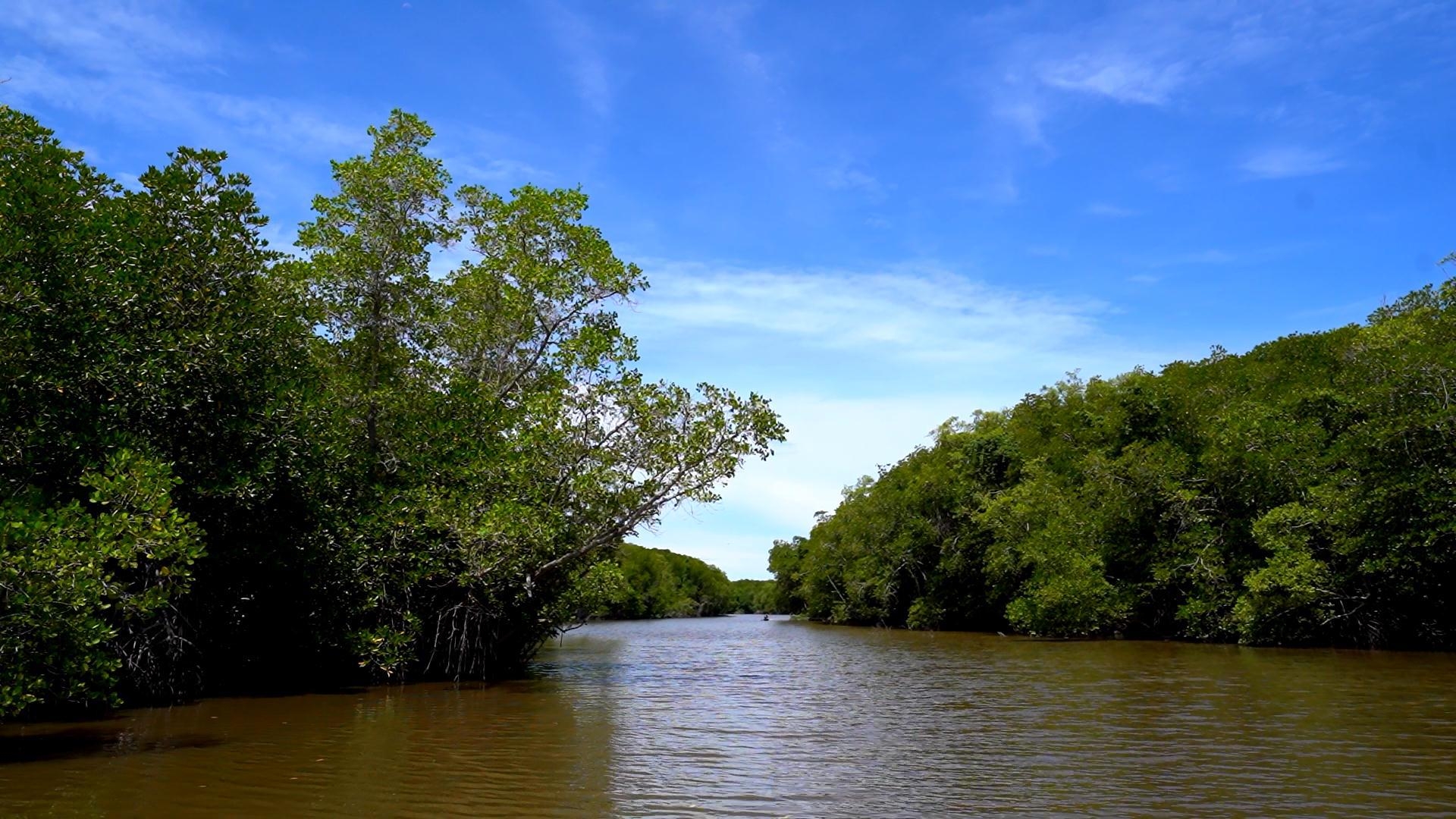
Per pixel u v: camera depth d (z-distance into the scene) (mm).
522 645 22031
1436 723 12523
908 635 45812
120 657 14078
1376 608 26578
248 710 14523
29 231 12039
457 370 21391
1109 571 36562
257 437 15641
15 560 9648
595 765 10133
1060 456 44438
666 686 19344
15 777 9148
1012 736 12281
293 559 16938
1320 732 11922
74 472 13133
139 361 13766
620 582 22062
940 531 53000
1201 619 31812
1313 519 27062
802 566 74438
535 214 21922
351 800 8312
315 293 19359
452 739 11781
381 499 18156
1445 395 24719
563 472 20250
